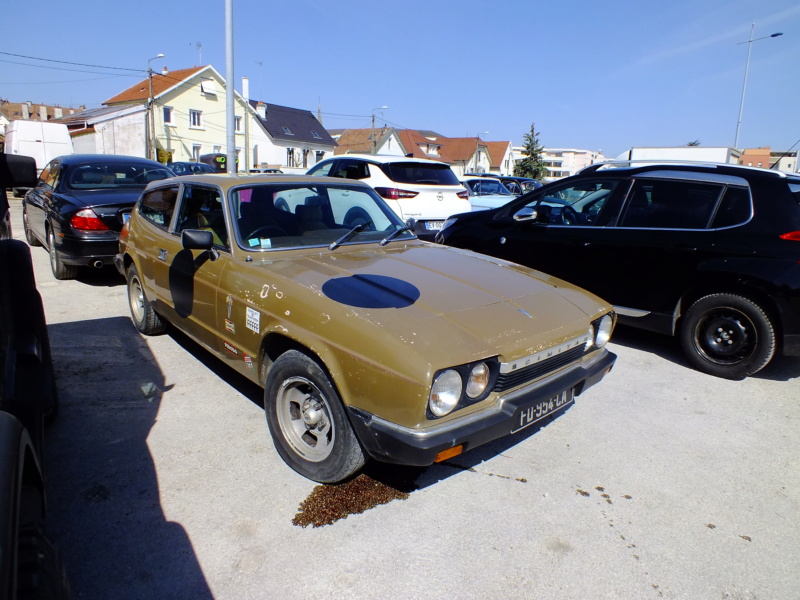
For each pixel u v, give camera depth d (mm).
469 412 2518
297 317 2785
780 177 4348
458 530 2572
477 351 2469
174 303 4055
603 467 3154
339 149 64250
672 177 4836
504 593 2207
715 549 2512
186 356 4566
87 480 2846
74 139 36812
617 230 5035
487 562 2375
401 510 2703
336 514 2648
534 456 3254
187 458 3074
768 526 2684
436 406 2359
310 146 53188
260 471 2971
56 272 7047
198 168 24938
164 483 2844
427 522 2619
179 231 4074
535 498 2840
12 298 2543
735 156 19938
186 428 3398
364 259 3490
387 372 2361
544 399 2758
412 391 2305
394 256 3625
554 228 5484
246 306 3141
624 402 4027
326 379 2648
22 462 1486
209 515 2611
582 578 2305
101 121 37438
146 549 2379
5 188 2604
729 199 4492
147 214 4750
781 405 4023
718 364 4504
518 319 2809
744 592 2266
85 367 4277
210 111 44688
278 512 2646
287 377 2865
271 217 3670
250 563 2322
